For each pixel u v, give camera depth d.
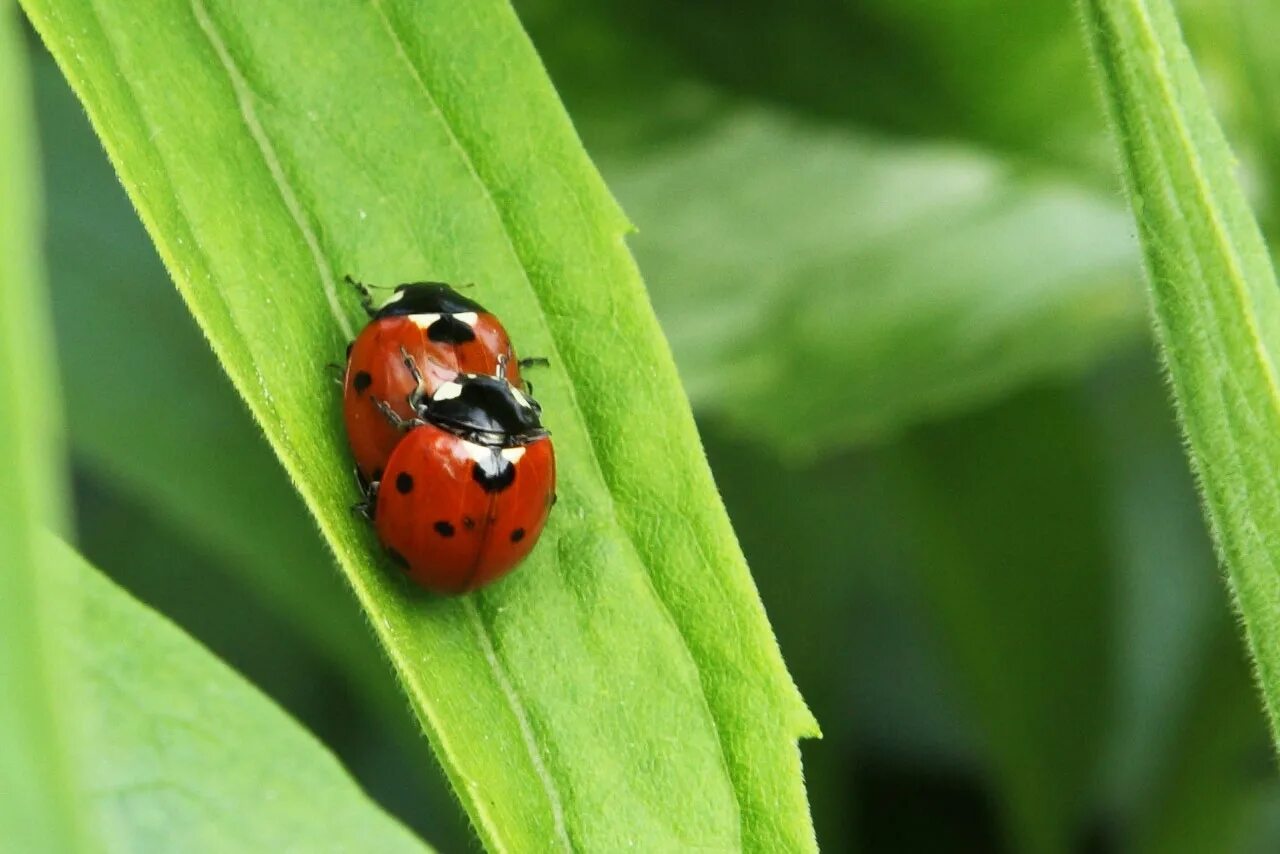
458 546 0.18
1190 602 0.27
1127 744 0.26
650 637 0.18
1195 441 0.17
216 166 0.18
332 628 0.21
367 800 0.17
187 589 0.23
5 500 0.11
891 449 0.23
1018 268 0.23
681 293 0.23
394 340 0.18
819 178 0.23
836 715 0.24
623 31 0.22
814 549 0.24
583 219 0.18
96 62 0.17
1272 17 0.22
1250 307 0.17
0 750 0.11
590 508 0.18
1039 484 0.23
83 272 0.22
